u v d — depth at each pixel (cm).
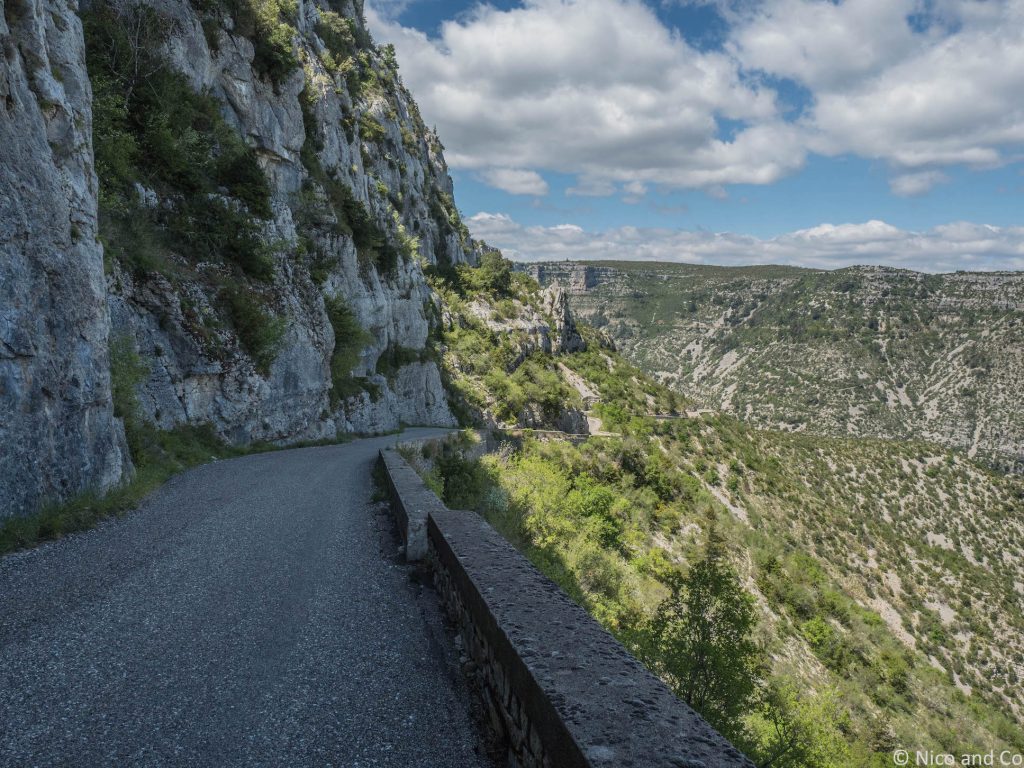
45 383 938
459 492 1653
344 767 311
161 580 643
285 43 3850
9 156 916
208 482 1407
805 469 12550
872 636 5647
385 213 6862
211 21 3200
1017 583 10762
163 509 1055
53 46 1207
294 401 2948
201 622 523
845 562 8544
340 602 582
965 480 13612
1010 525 12419
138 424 1577
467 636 455
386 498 1200
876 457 14050
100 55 2247
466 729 354
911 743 3625
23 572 656
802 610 5591
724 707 1003
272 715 365
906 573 8944
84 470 1024
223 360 2306
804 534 8988
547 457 5897
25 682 401
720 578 1012
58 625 507
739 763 195
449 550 548
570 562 1872
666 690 256
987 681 7044
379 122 9000
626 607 1900
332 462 1967
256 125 3550
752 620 999
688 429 11419
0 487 813
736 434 12962
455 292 11262
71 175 1142
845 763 1767
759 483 10012
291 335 2952
